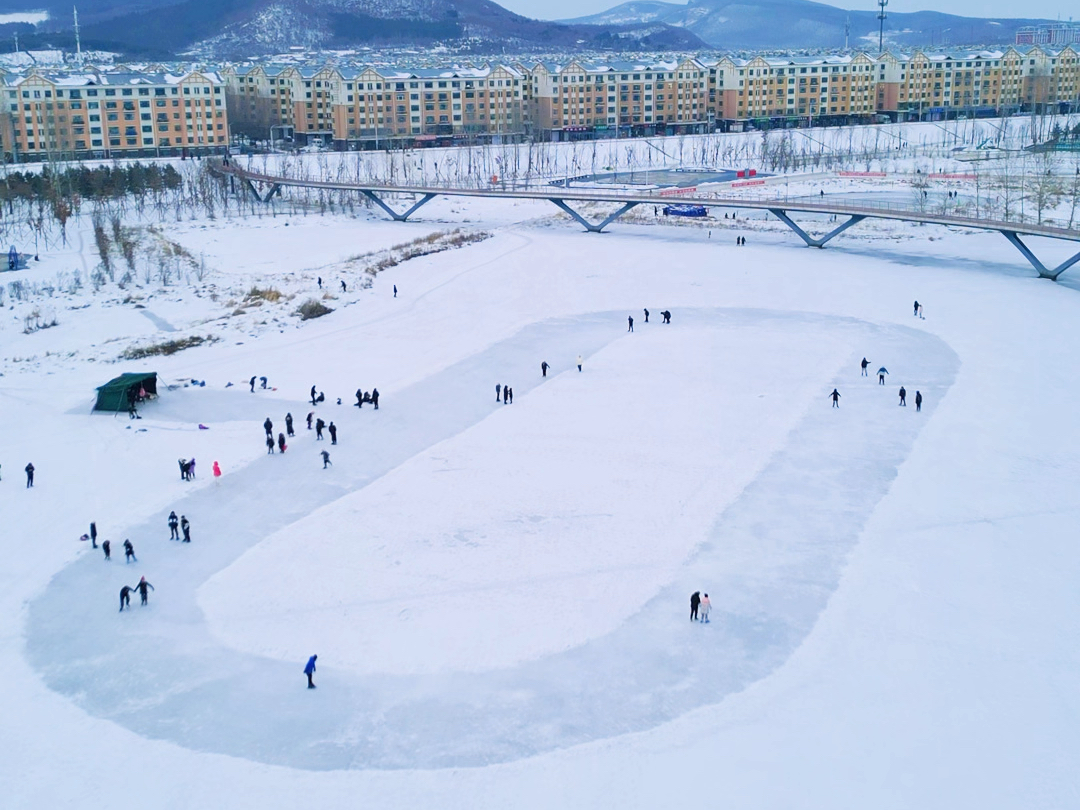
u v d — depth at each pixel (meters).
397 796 45.44
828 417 89.31
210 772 47.19
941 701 50.84
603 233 184.12
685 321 122.25
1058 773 45.62
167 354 112.69
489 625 58.31
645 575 63.50
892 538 67.31
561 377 102.19
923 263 152.00
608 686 52.84
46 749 48.88
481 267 153.38
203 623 59.16
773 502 72.94
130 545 66.06
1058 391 93.75
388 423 90.25
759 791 45.16
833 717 49.97
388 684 53.31
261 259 163.50
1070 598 59.50
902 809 43.78
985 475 76.25
